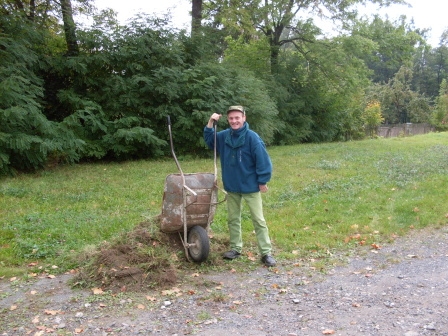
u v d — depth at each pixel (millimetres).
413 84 73375
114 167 13008
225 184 5594
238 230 5742
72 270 5367
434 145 20266
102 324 4004
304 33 23094
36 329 3920
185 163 14031
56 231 6641
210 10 20000
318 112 25500
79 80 14477
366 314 4121
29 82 11477
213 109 15375
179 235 5629
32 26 13047
